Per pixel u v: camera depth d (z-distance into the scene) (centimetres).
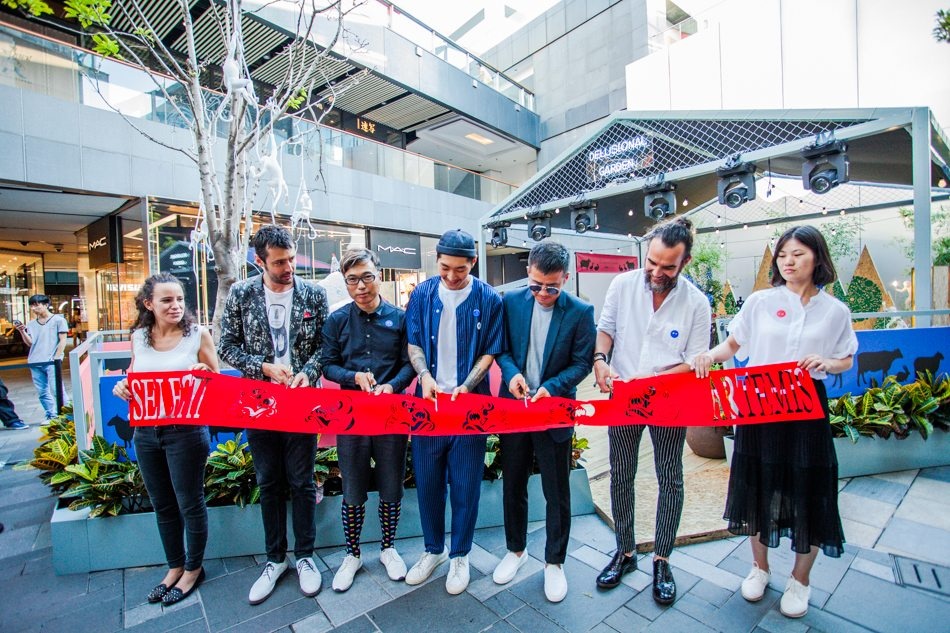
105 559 234
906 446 310
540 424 198
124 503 246
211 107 665
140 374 202
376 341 216
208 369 213
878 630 172
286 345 213
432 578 217
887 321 737
